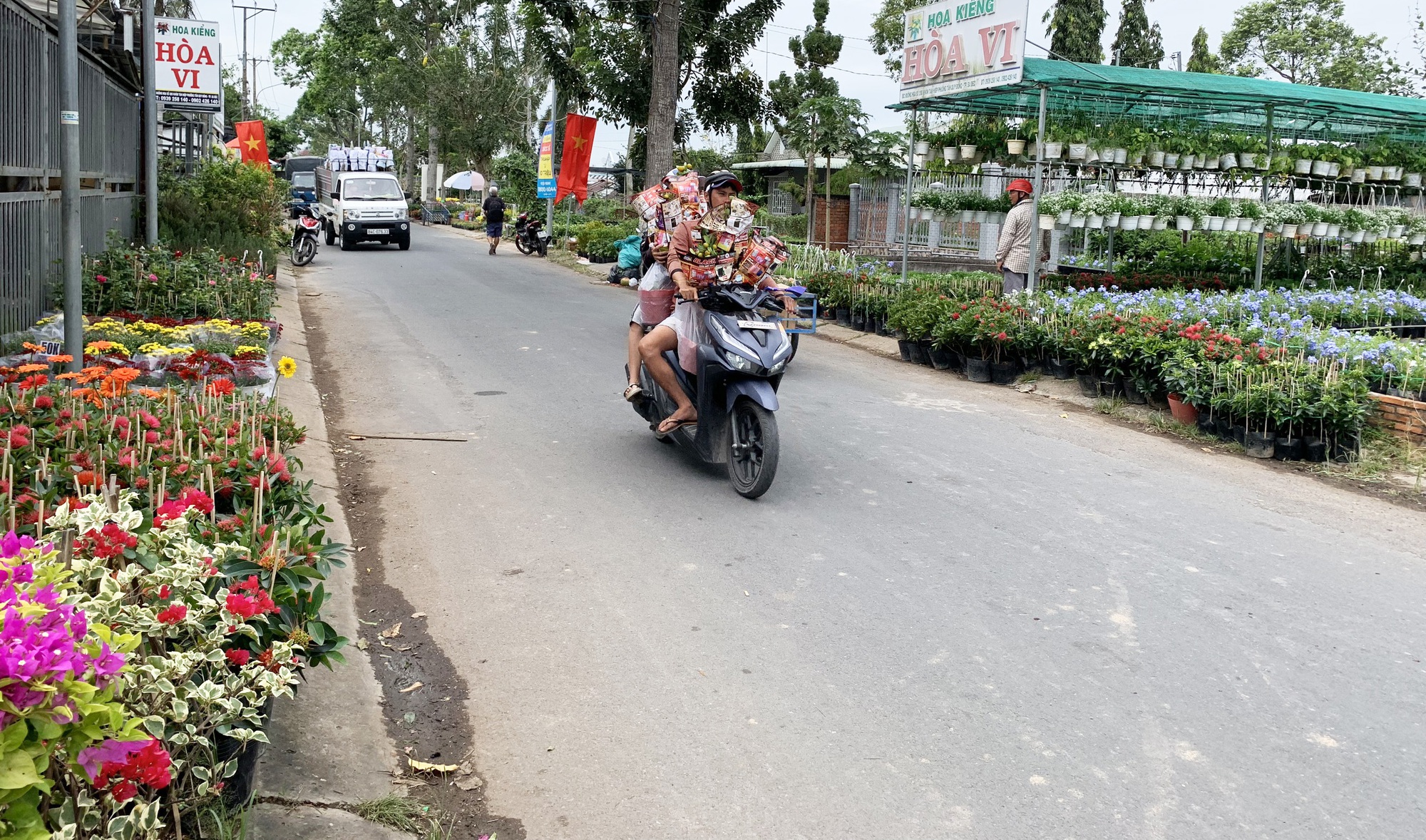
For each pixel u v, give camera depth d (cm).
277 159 6662
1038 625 492
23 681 191
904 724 402
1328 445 802
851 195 2814
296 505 487
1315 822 346
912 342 1218
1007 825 341
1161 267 1672
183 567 288
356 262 2450
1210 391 865
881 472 746
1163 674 446
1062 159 1278
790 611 504
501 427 855
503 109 5072
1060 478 741
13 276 905
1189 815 348
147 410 520
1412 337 1368
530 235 2788
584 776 366
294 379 996
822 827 338
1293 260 1759
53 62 1008
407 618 492
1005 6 1215
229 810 305
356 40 6438
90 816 232
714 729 397
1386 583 556
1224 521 656
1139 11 3981
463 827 336
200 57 1911
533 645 466
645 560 568
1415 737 400
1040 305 1116
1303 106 1440
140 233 1498
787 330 1114
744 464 691
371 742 382
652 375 727
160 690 259
